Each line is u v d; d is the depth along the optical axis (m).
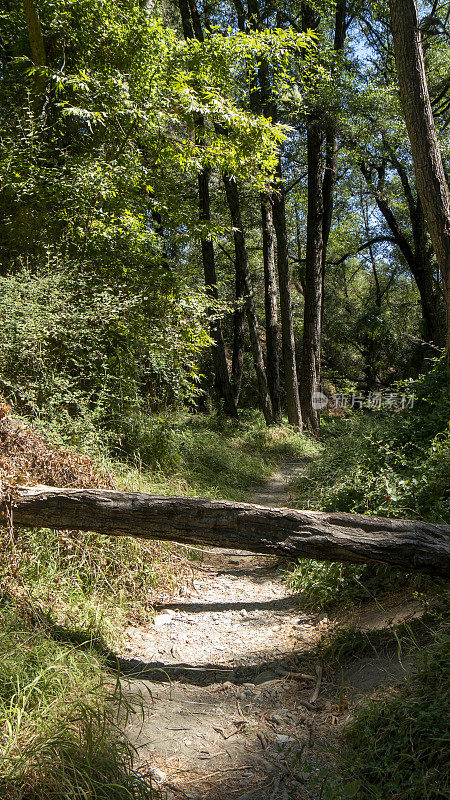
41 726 2.49
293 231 28.92
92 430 5.84
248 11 15.62
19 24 9.86
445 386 6.74
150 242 8.57
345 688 3.17
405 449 5.88
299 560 5.29
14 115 8.46
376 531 3.50
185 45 9.68
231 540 3.50
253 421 19.08
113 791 2.23
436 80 17.92
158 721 2.96
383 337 29.91
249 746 2.78
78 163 7.80
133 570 4.69
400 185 19.59
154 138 9.38
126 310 7.41
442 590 3.64
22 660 2.88
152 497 3.57
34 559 4.00
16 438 4.47
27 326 5.69
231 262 24.25
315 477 7.93
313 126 15.41
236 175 10.34
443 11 17.02
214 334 18.14
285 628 4.18
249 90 13.34
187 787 2.45
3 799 2.10
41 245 7.49
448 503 4.33
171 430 7.86
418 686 2.68
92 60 8.93
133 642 3.97
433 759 2.24
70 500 3.59
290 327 17.19
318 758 2.59
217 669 3.62
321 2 16.12
